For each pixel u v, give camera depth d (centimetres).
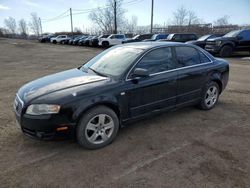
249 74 954
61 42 4131
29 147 352
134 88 370
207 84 488
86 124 331
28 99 328
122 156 327
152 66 402
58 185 269
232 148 346
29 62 1432
